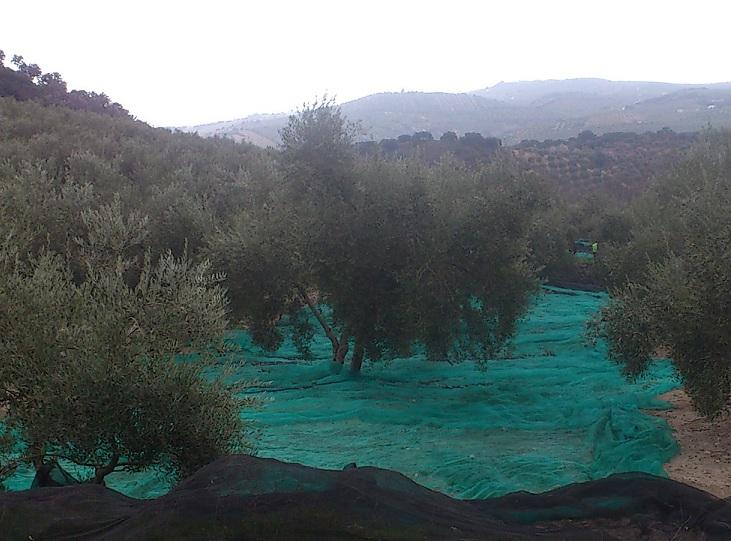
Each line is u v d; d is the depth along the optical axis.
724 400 6.85
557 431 8.27
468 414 8.83
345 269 10.54
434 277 10.23
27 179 12.05
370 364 12.24
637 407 9.32
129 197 15.47
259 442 7.52
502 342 11.29
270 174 17.77
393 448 7.50
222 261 11.83
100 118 32.31
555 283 22.55
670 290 6.87
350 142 10.70
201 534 3.52
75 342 5.25
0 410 5.71
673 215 11.55
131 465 5.31
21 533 3.84
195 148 29.39
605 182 44.41
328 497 3.67
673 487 4.50
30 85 41.06
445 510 4.01
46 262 6.01
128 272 11.83
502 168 11.05
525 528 4.14
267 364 12.63
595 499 4.55
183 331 5.63
